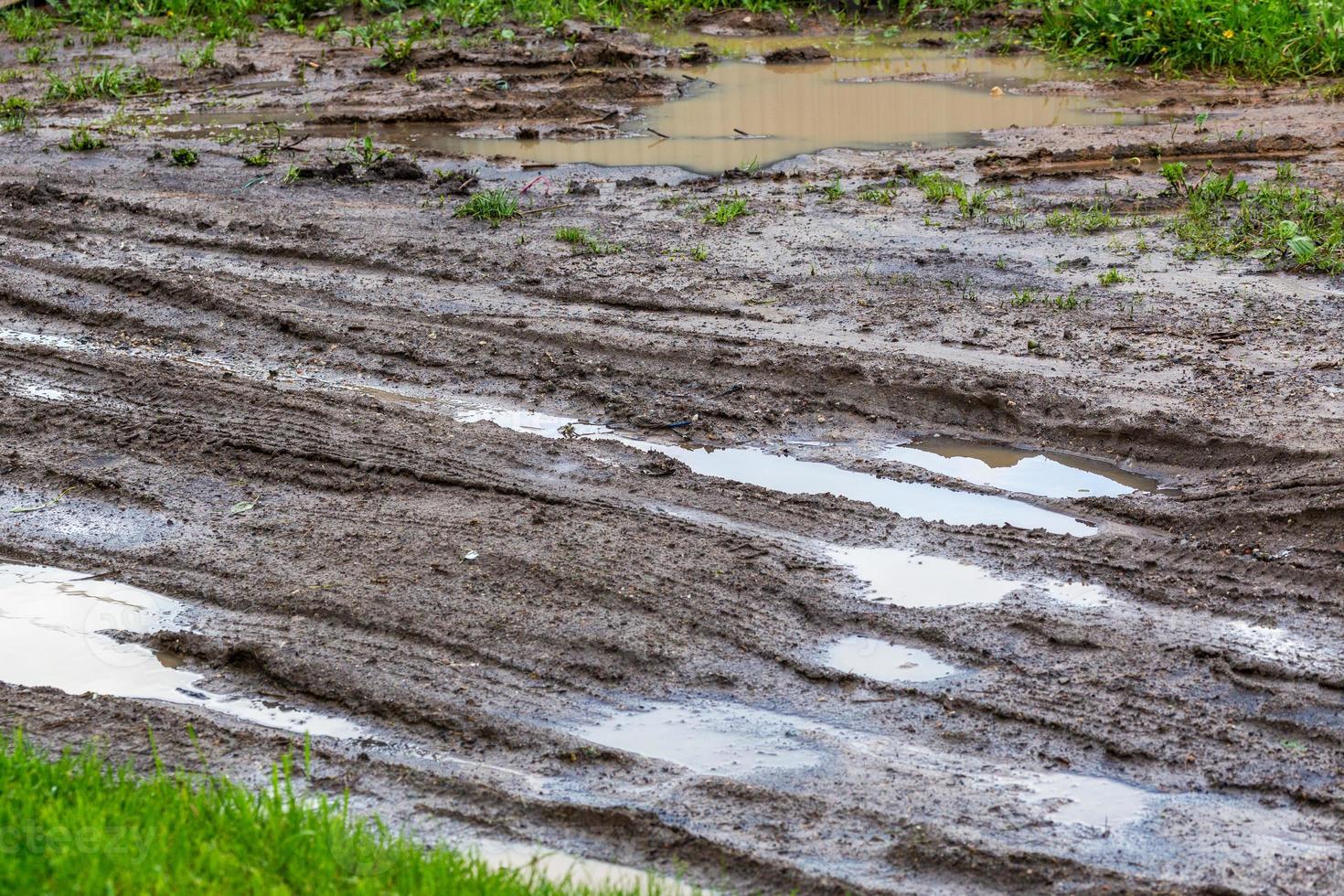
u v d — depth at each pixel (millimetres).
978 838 6672
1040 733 7527
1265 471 10141
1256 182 17500
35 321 14133
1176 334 12695
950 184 17750
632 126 22000
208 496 10477
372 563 9383
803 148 20266
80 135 21266
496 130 22109
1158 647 8219
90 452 11227
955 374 11875
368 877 5840
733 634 8492
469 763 7414
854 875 6477
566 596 8906
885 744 7512
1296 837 6672
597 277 14648
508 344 13055
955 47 26938
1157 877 6414
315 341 13344
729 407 11742
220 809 6379
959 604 8805
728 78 25172
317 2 30672
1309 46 23625
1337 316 12930
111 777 6754
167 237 16359
